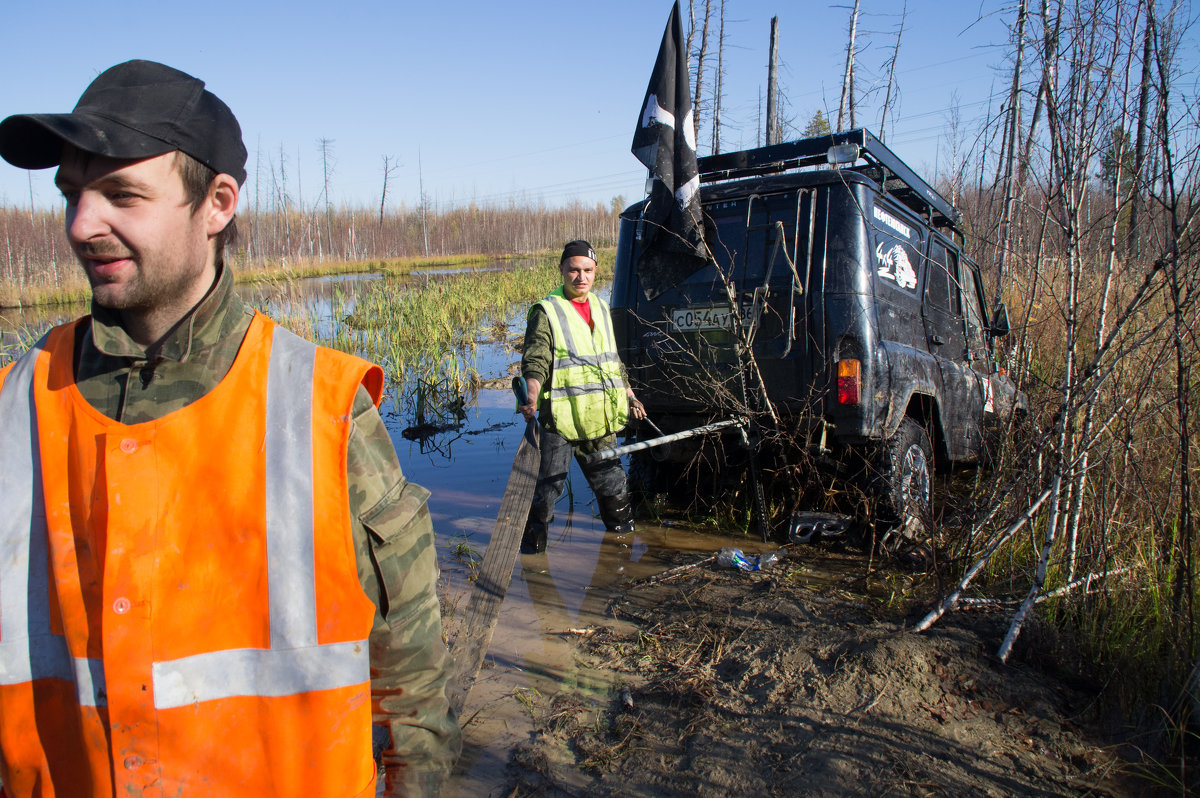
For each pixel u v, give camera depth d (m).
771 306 4.52
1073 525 3.20
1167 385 3.43
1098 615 3.13
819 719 2.72
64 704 1.05
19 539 1.04
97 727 1.00
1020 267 4.68
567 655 3.36
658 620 3.65
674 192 4.50
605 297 20.33
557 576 4.25
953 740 2.59
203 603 1.01
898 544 4.33
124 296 0.98
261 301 11.50
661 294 4.96
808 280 4.42
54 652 1.05
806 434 4.39
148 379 1.03
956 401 5.36
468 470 6.45
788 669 3.05
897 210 4.89
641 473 5.61
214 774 1.01
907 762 2.47
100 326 1.01
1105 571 3.18
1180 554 3.01
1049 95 3.16
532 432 3.99
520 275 24.45
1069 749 2.56
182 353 1.02
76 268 29.95
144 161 0.97
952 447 5.34
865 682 2.90
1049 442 3.38
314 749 1.03
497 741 2.74
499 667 3.26
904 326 4.77
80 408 1.03
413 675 1.21
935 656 3.03
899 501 4.36
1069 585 3.18
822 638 3.23
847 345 4.30
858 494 4.53
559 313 4.37
